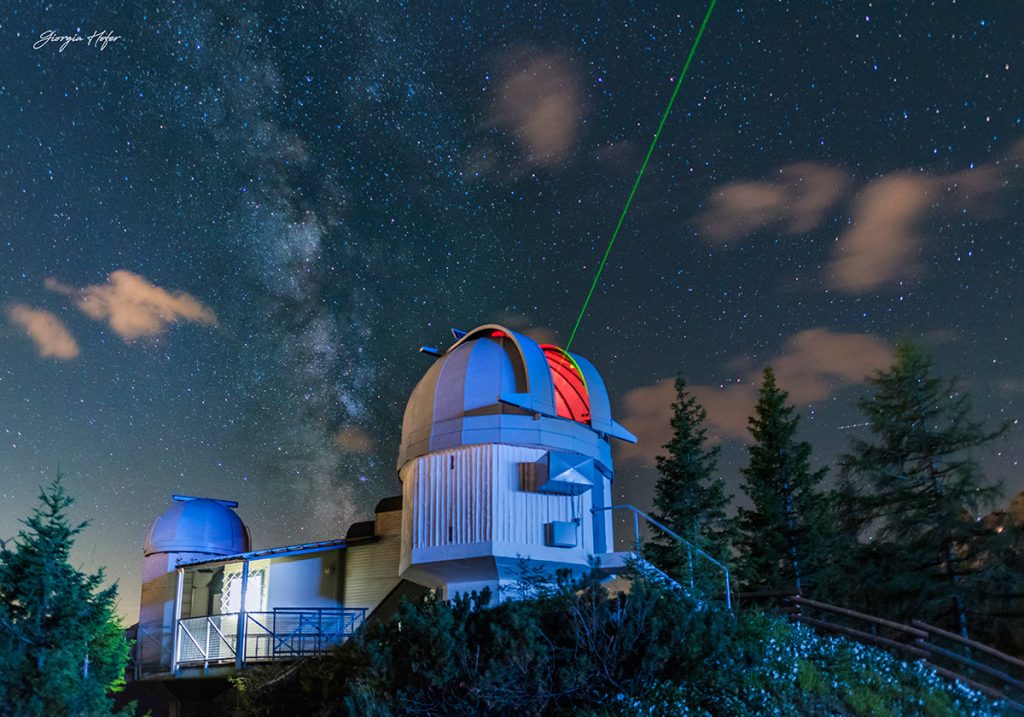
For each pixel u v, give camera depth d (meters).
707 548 25.28
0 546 14.94
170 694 26.44
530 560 18.52
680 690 12.77
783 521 28.16
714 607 14.32
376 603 25.53
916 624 16.41
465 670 12.83
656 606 13.91
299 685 17.52
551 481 18.84
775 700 12.68
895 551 25.36
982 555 24.30
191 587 29.23
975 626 24.02
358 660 15.03
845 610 16.88
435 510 19.39
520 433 19.23
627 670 13.29
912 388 26.11
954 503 24.52
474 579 19.56
